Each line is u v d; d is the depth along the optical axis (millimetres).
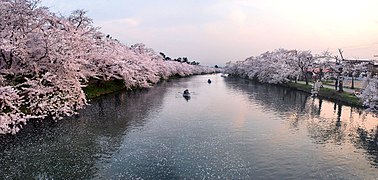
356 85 56125
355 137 22094
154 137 20781
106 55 39219
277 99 43562
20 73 23578
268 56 87812
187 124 25156
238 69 120500
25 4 22750
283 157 17094
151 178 13773
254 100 42250
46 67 23984
